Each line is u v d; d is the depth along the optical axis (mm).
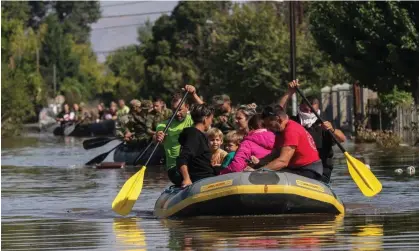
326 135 26281
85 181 37156
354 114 70125
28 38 155125
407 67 61938
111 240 21078
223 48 93625
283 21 95812
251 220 23312
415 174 35875
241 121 28344
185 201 24141
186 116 29156
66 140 79000
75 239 21453
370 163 41844
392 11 61281
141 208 27391
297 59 86875
